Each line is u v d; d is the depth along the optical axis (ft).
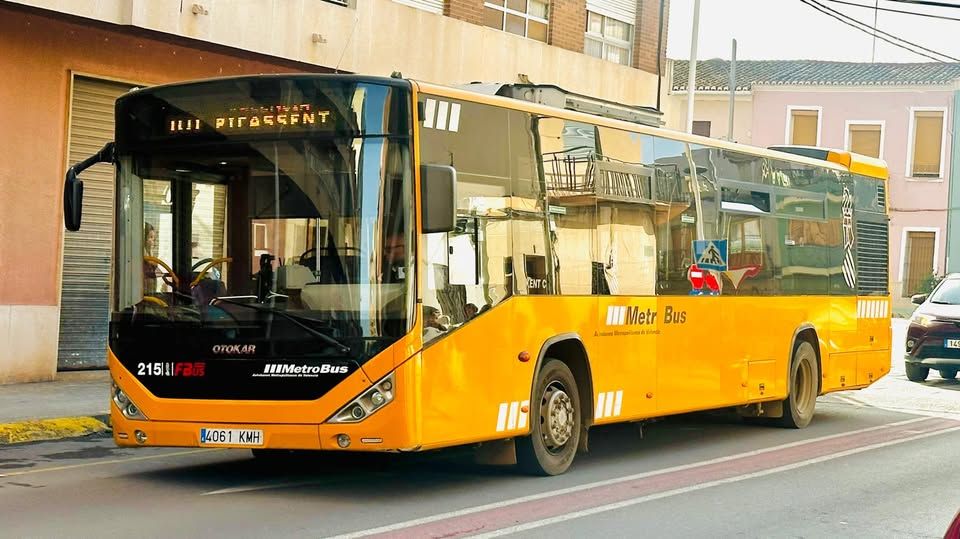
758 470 40.04
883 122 169.68
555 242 36.76
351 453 41.39
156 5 55.11
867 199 59.47
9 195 53.31
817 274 54.03
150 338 32.48
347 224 31.14
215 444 31.68
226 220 32.17
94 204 57.11
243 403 31.35
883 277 60.95
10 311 53.31
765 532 29.76
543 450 36.58
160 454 40.83
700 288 44.70
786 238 51.39
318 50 63.26
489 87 39.01
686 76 175.52
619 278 39.86
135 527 28.07
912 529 30.58
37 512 29.91
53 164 54.90
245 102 32.14
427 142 31.73
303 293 31.24
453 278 32.37
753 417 53.67
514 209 35.01
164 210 32.78
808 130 171.94
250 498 32.30
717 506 33.12
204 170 32.42
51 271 54.95
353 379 30.68
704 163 45.62
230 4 58.44
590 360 38.19
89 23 54.49
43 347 54.60
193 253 32.37
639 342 40.83
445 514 30.42
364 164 31.19
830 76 172.24
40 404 47.88
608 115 42.70
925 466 41.52
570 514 31.09
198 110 32.58
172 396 32.22
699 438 48.98
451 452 41.86
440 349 31.71
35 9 51.60
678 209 43.60
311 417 30.86
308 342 31.04
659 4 94.68
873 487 36.94
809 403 53.42
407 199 31.01
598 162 39.32
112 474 36.32
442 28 71.46
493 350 33.76
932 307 78.18
